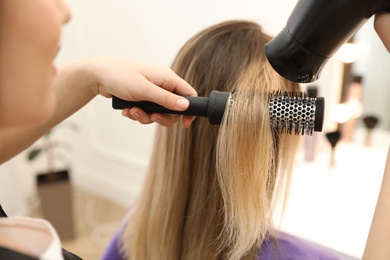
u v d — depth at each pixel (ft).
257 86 1.64
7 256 0.90
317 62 1.36
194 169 2.11
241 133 1.56
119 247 2.61
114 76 1.77
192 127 2.06
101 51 5.50
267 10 3.85
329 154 3.85
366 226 2.99
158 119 1.75
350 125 3.97
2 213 1.35
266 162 1.61
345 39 1.30
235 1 4.07
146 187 2.37
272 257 2.04
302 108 1.46
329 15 1.23
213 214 2.10
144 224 2.36
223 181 1.72
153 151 2.29
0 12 0.78
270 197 1.88
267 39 1.96
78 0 5.37
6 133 1.78
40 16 0.81
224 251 2.08
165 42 4.86
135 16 4.97
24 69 0.83
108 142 6.14
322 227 3.01
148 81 1.69
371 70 3.73
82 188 6.77
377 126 3.89
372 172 3.60
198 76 1.97
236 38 1.95
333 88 3.88
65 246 5.49
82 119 6.21
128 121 5.74
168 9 4.65
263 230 1.90
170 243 2.27
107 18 5.23
